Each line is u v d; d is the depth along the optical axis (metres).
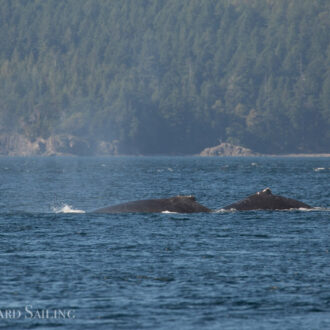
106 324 59.84
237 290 70.00
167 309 63.91
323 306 64.88
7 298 67.06
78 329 58.62
